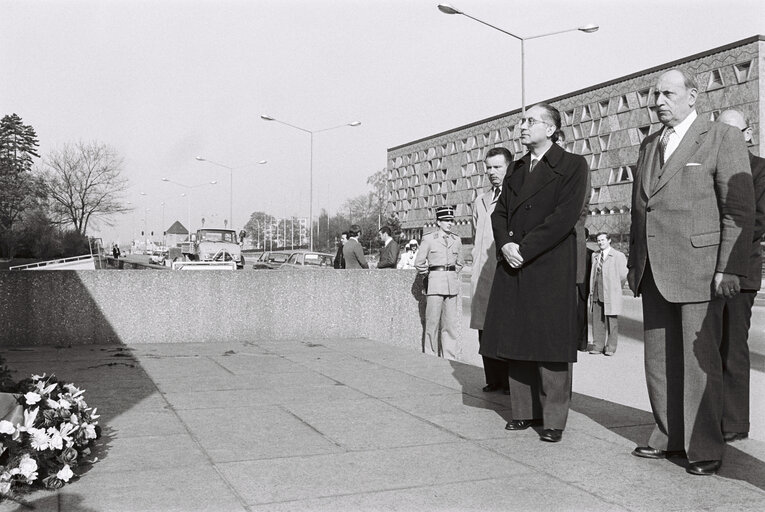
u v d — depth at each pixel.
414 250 20.31
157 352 9.14
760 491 3.83
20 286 9.59
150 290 10.12
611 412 5.84
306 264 27.80
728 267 3.98
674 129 4.35
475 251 7.16
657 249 4.29
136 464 4.21
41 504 3.53
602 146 64.25
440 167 102.56
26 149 96.81
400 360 8.60
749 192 4.02
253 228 177.50
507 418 5.55
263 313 10.70
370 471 4.12
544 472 4.15
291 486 3.84
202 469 4.13
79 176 77.19
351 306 11.12
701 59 52.31
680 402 4.41
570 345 4.79
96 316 9.88
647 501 3.66
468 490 3.81
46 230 73.94
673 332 4.41
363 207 126.94
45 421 3.95
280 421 5.35
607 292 11.59
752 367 10.12
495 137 88.94
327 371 7.74
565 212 4.82
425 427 5.23
